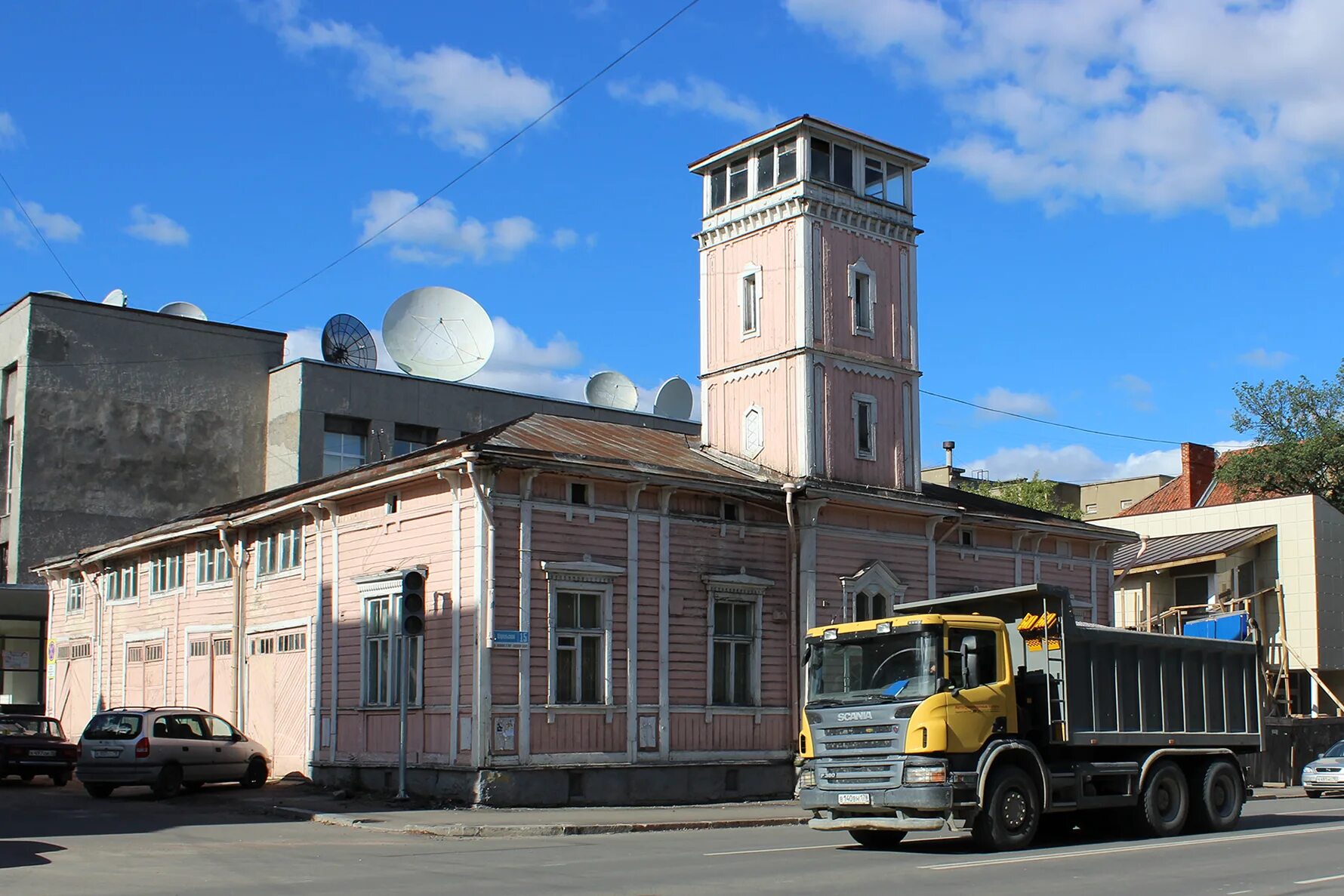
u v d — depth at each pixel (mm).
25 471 42094
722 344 31812
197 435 45219
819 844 18297
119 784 26141
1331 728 36500
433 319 47344
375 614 26578
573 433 28406
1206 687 21172
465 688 23609
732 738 26703
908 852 16922
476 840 18891
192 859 16047
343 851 17109
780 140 31141
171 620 34906
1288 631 43250
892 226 32125
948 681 17312
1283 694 42781
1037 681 19016
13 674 43531
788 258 30500
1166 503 58500
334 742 27266
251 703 30672
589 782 24344
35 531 42094
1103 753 19609
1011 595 19344
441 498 24906
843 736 17781
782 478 29328
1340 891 12914
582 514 25094
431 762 24156
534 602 24156
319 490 27562
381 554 26484
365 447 45938
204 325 45875
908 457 31531
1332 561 43656
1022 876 14109
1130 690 19812
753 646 27438
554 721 24078
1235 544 42062
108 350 43969
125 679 37000
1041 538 33562
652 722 25469
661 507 26312
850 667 18125
